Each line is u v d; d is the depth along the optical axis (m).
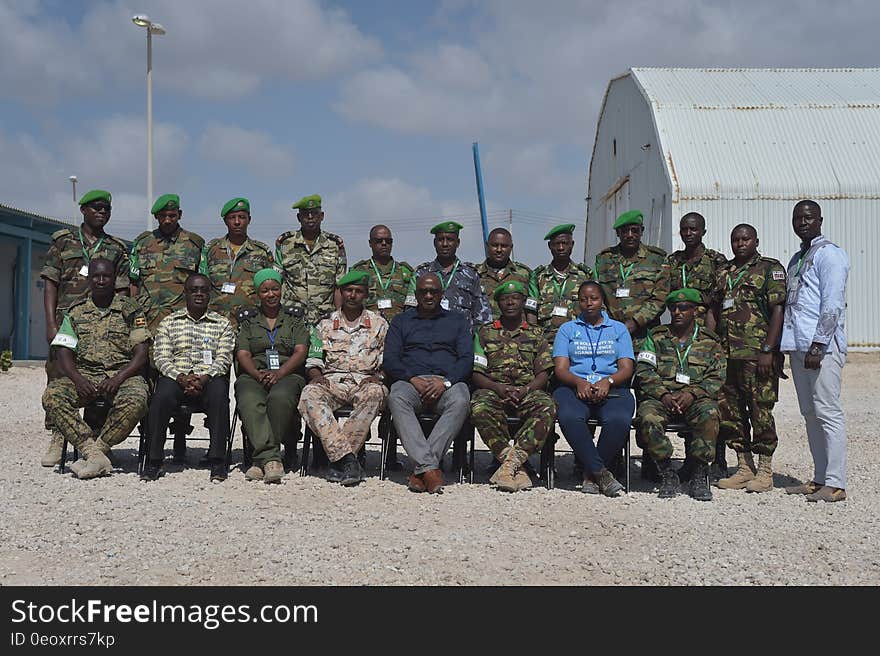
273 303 7.78
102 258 7.79
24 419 11.64
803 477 8.25
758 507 6.79
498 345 7.71
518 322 7.81
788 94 22.25
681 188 19.84
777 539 5.78
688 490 7.29
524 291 7.78
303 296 8.66
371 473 7.95
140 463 7.68
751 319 7.52
